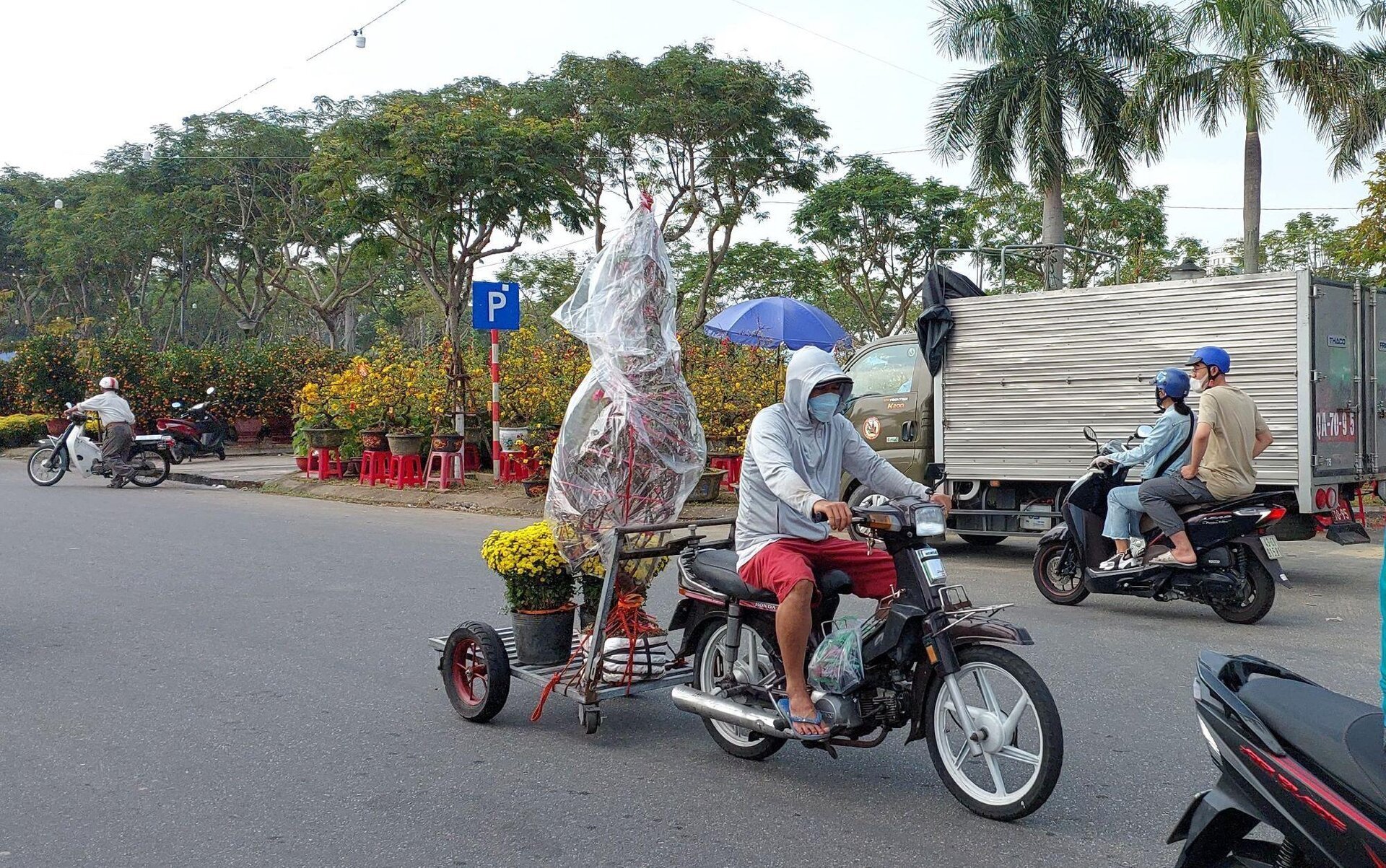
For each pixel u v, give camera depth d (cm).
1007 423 1066
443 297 1955
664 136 2598
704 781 479
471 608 834
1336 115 1855
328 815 441
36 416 2786
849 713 441
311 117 3747
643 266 556
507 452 1650
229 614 816
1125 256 3034
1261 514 775
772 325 1730
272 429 2959
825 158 2716
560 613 560
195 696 608
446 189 1798
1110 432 1010
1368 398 977
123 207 4003
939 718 442
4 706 589
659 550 526
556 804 452
